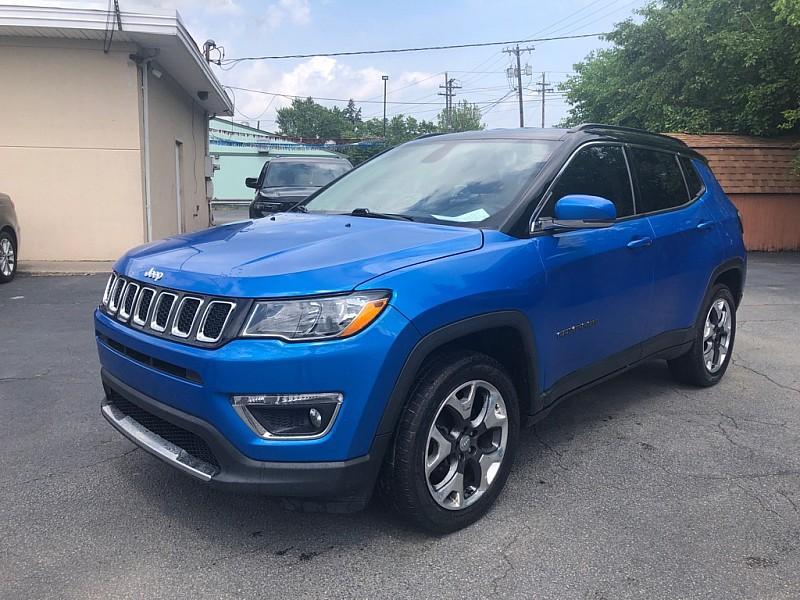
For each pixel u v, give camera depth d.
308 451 2.63
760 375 5.65
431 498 2.94
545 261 3.41
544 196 3.56
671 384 5.37
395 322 2.70
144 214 12.02
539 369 3.43
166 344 2.80
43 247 11.79
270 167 13.14
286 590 2.66
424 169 4.15
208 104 17.59
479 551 2.94
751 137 17.17
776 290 10.33
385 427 2.74
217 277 2.76
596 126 4.25
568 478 3.66
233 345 2.61
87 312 7.86
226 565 2.82
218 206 38.09
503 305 3.13
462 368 2.98
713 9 17.72
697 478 3.68
